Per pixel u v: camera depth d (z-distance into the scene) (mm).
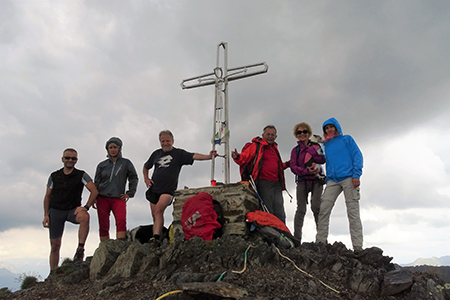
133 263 4867
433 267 4492
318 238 5824
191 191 6234
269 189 6566
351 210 5625
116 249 5410
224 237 5395
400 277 4160
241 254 4785
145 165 6969
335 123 6133
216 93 7891
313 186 6574
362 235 5484
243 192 5879
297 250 5207
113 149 6727
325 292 4074
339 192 5938
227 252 4848
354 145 5883
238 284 4016
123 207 6699
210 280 4117
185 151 6836
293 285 4078
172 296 3791
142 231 6543
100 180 6715
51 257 6367
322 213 5883
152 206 6520
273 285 4035
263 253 4766
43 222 6520
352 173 5727
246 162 6590
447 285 4027
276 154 6863
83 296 4547
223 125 7594
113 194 6633
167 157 6688
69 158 6551
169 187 6492
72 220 6441
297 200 6656
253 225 5621
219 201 5980
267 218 5723
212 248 5016
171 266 4707
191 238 5156
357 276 4277
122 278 4750
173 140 6863
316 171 6402
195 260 4777
